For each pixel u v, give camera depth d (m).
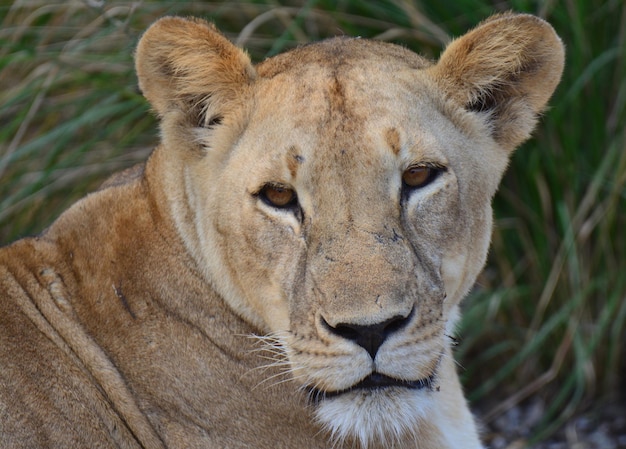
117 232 7.40
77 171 12.13
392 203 6.59
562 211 11.40
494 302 11.62
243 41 11.45
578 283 11.26
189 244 7.24
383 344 6.31
